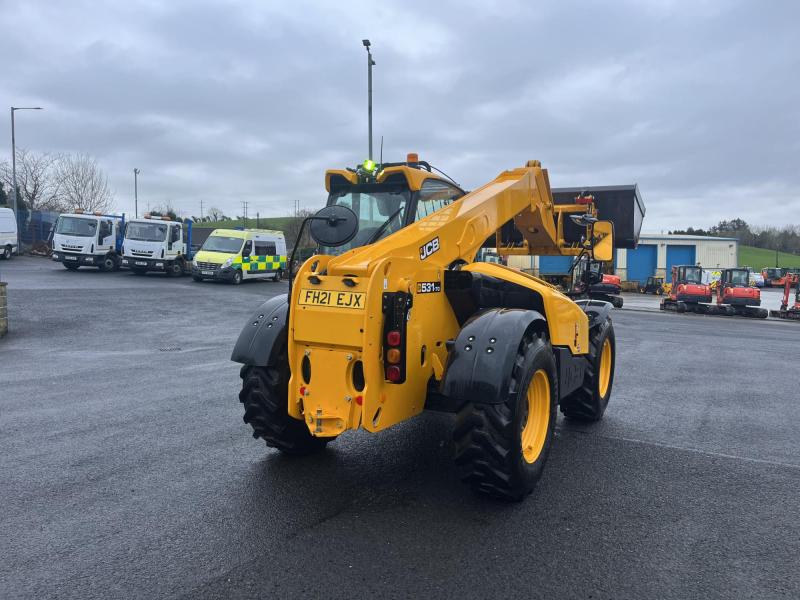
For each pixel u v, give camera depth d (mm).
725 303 29094
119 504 4113
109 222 29328
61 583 3131
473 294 4691
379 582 3160
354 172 5277
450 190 5793
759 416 6809
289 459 5039
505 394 3846
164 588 3088
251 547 3521
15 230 34500
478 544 3590
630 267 54531
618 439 5812
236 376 8484
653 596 3072
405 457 5125
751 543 3666
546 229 6254
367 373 3793
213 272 26531
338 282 3920
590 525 3875
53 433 5707
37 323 13664
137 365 9312
